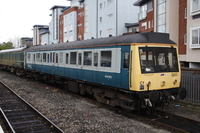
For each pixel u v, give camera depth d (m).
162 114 7.44
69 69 11.12
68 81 11.83
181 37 16.81
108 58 8.02
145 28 22.58
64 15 42.41
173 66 7.65
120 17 27.89
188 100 8.80
